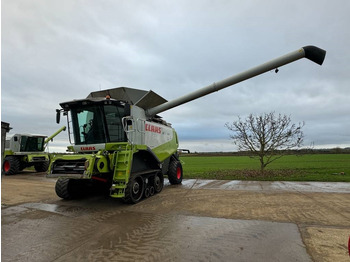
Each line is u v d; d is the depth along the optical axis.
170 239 3.87
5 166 15.23
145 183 7.16
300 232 4.07
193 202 6.50
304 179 10.52
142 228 4.43
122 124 7.16
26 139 16.27
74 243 3.77
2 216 5.34
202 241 3.76
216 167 19.73
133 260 3.18
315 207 5.73
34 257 3.30
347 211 5.36
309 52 7.88
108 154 6.52
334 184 9.30
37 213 5.58
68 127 7.43
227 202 6.41
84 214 5.45
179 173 10.15
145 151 7.43
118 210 5.79
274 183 9.79
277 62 7.95
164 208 5.92
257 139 12.35
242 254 3.29
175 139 10.34
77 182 7.25
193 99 8.48
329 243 3.60
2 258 3.28
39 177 13.61
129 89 8.18
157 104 8.51
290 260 3.10
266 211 5.45
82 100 6.91
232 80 8.08
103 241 3.84
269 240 3.75
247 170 14.14
